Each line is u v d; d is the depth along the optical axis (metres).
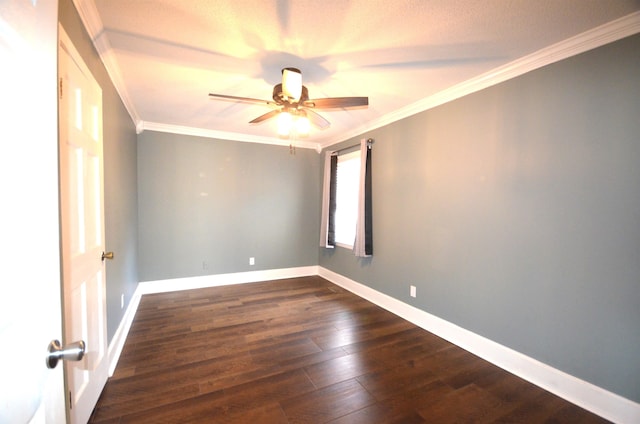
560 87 1.85
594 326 1.71
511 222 2.12
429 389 1.91
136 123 3.51
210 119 3.52
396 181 3.20
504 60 2.04
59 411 0.70
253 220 4.42
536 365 1.97
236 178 4.29
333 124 3.65
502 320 2.19
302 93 2.05
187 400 1.75
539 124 1.96
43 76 0.62
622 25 1.57
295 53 1.96
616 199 1.62
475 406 1.75
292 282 4.42
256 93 2.66
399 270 3.16
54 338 0.67
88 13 1.52
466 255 2.45
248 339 2.55
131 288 3.00
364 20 1.61
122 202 2.56
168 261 3.92
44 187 0.62
